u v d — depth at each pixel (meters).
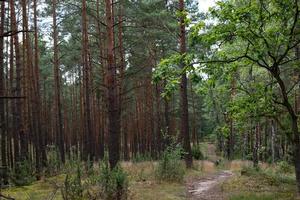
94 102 42.72
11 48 26.48
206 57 11.72
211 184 19.44
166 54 37.62
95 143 42.00
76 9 31.62
